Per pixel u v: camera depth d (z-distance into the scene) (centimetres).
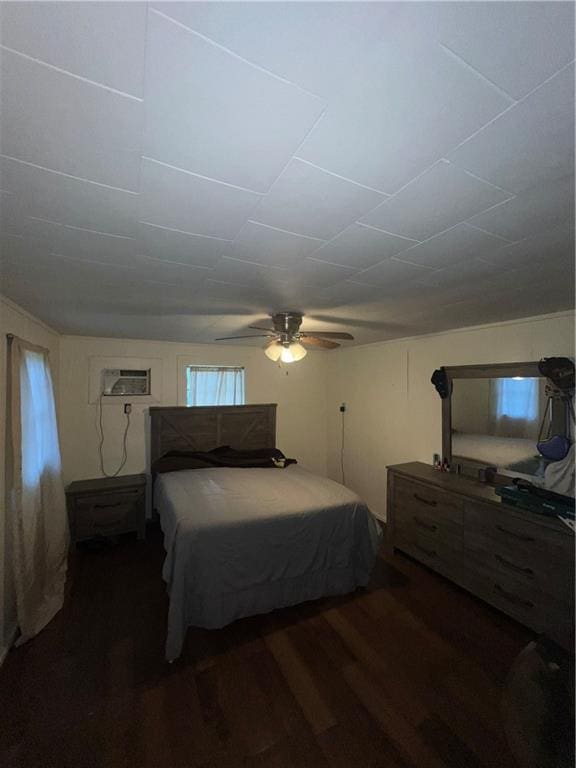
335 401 486
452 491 262
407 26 48
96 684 175
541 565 205
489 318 265
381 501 404
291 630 217
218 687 174
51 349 314
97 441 368
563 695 89
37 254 136
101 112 64
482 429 290
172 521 237
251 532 224
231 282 174
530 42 51
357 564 260
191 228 113
